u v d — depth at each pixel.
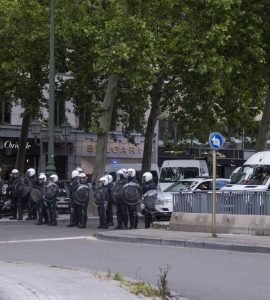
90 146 75.81
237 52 49.72
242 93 53.88
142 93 54.91
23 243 27.62
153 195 34.12
